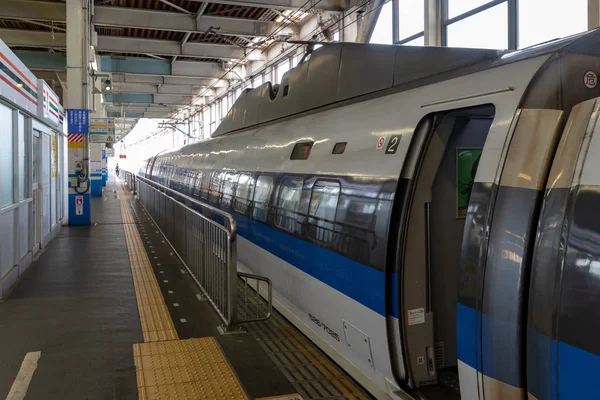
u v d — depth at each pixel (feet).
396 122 11.28
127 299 20.18
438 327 11.02
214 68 81.76
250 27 57.93
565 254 6.71
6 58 20.67
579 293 6.47
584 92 7.70
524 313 7.28
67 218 43.34
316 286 13.99
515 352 7.34
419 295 10.62
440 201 10.81
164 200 34.71
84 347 15.01
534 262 7.13
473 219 8.21
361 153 12.29
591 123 6.86
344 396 12.05
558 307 6.72
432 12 35.60
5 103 21.04
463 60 11.16
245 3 46.32
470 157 11.02
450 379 11.06
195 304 19.51
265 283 19.10
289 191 16.44
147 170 78.64
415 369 10.70
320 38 51.85
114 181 150.41
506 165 7.79
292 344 15.42
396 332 10.58
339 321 12.84
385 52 13.51
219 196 26.32
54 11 47.96
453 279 11.05
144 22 54.03
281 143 18.81
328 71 16.63
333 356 13.78
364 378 12.29
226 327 16.48
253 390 12.33
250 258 20.89
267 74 74.74
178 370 13.34
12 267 22.68
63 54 67.05
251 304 19.48
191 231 23.47
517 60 8.61
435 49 11.92
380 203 10.97
